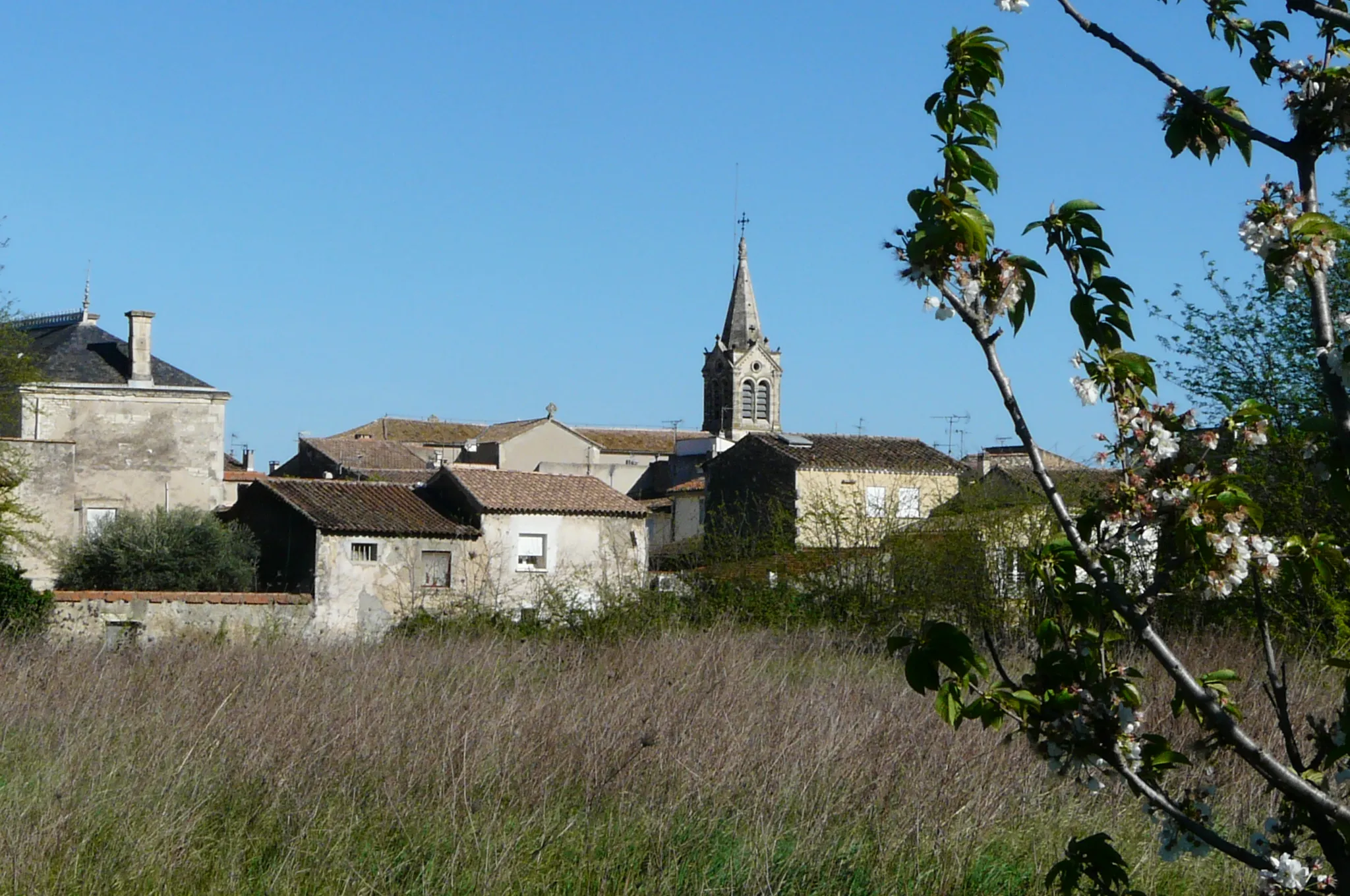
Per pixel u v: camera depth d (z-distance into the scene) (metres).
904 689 12.89
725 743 9.59
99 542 34.06
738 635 20.34
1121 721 3.51
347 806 8.39
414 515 37.56
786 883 7.21
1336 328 3.30
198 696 11.64
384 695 11.40
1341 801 3.84
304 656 14.65
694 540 34.34
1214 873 7.18
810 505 29.89
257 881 7.31
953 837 7.67
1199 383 17.45
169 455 43.66
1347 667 3.54
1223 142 3.70
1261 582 3.37
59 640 20.70
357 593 35.31
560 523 38.97
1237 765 8.14
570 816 8.38
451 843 7.73
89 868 7.02
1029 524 23.45
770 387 99.81
